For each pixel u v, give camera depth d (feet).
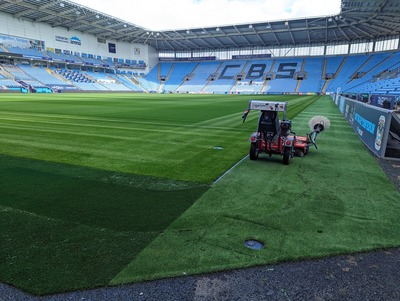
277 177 19.72
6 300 8.49
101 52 236.43
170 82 250.98
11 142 29.48
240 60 250.98
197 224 13.02
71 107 70.79
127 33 226.99
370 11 127.95
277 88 209.15
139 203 15.17
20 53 176.45
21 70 177.58
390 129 24.43
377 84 123.65
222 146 28.91
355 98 90.68
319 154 26.71
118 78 238.07
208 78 242.58
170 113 59.98
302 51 229.66
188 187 17.53
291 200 15.87
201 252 10.91
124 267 9.99
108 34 228.84
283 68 226.38
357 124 38.47
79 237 11.85
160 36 232.53
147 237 11.90
